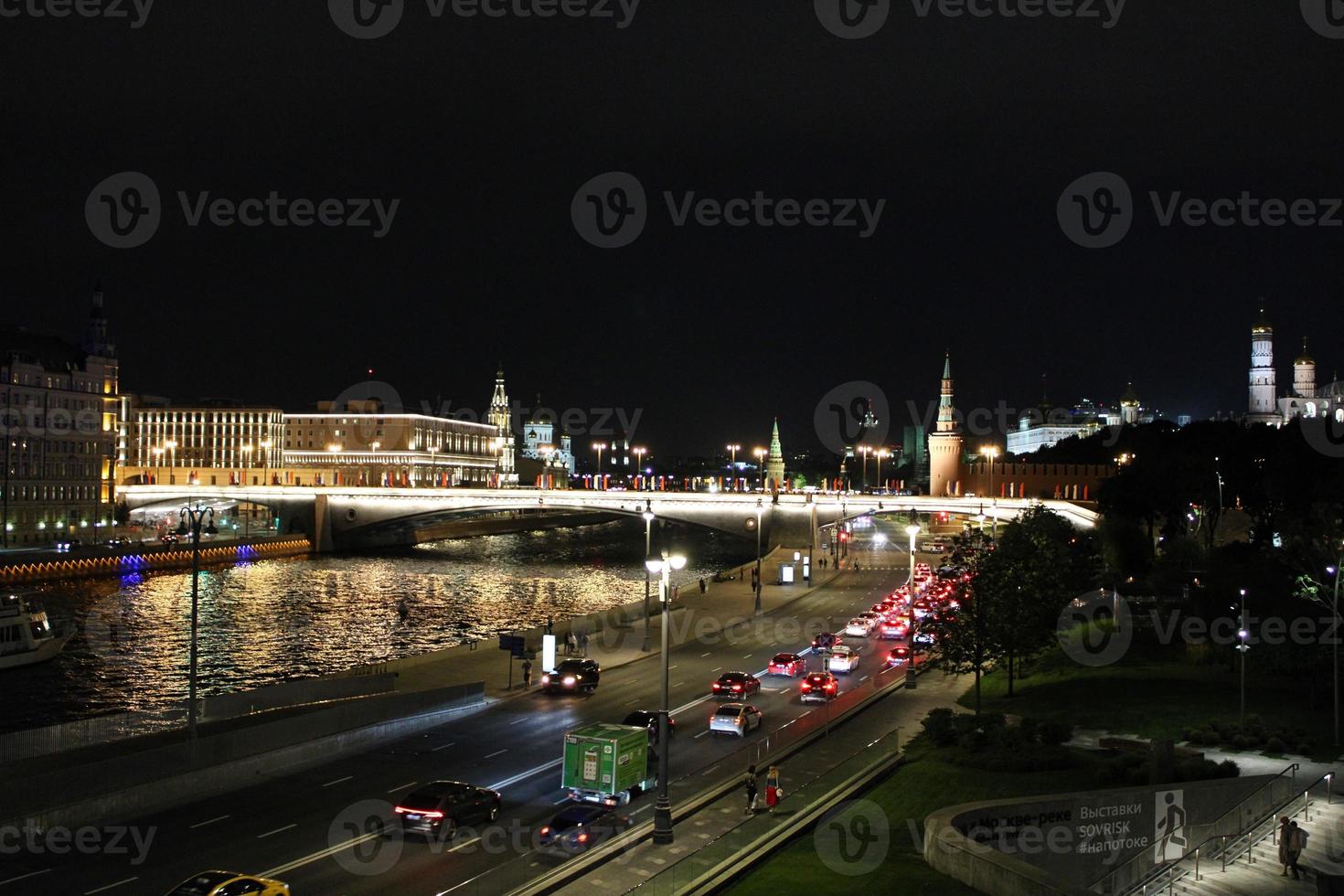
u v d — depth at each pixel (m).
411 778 51.97
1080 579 113.50
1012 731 53.88
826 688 70.31
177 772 48.59
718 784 48.56
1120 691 64.81
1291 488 122.50
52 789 43.56
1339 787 42.56
